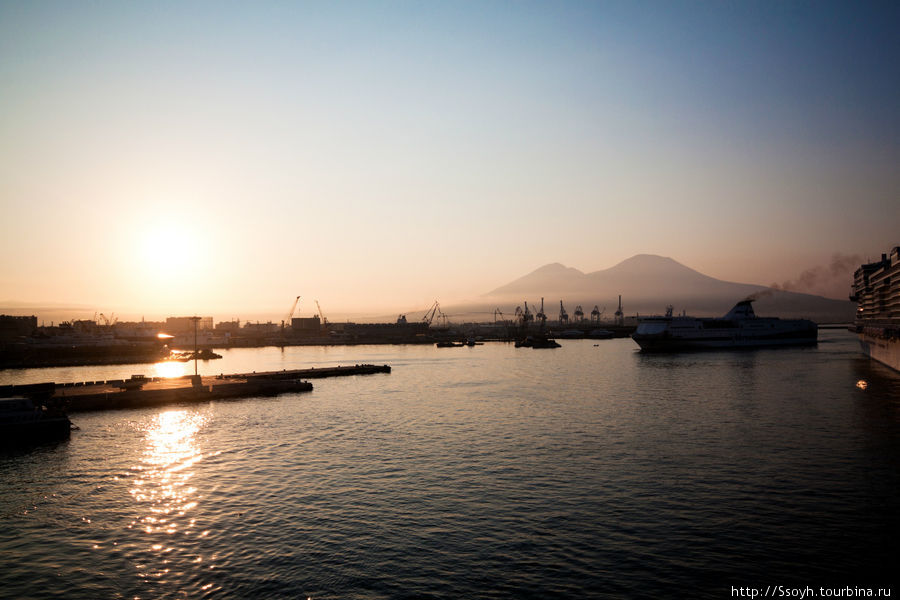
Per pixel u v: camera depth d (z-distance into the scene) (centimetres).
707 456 6219
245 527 4425
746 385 12062
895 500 4772
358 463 6209
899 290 14000
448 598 3350
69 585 3575
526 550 3947
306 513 4700
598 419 8519
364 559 3847
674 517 4481
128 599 3400
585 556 3844
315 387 13588
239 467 6122
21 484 5588
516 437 7362
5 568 3809
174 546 4106
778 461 5975
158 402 10906
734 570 3628
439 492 5178
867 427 7519
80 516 4716
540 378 15012
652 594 3362
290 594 3422
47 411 8038
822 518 4412
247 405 10706
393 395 11956
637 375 14938
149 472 5972
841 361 17500
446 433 7719
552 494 5069
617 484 5309
